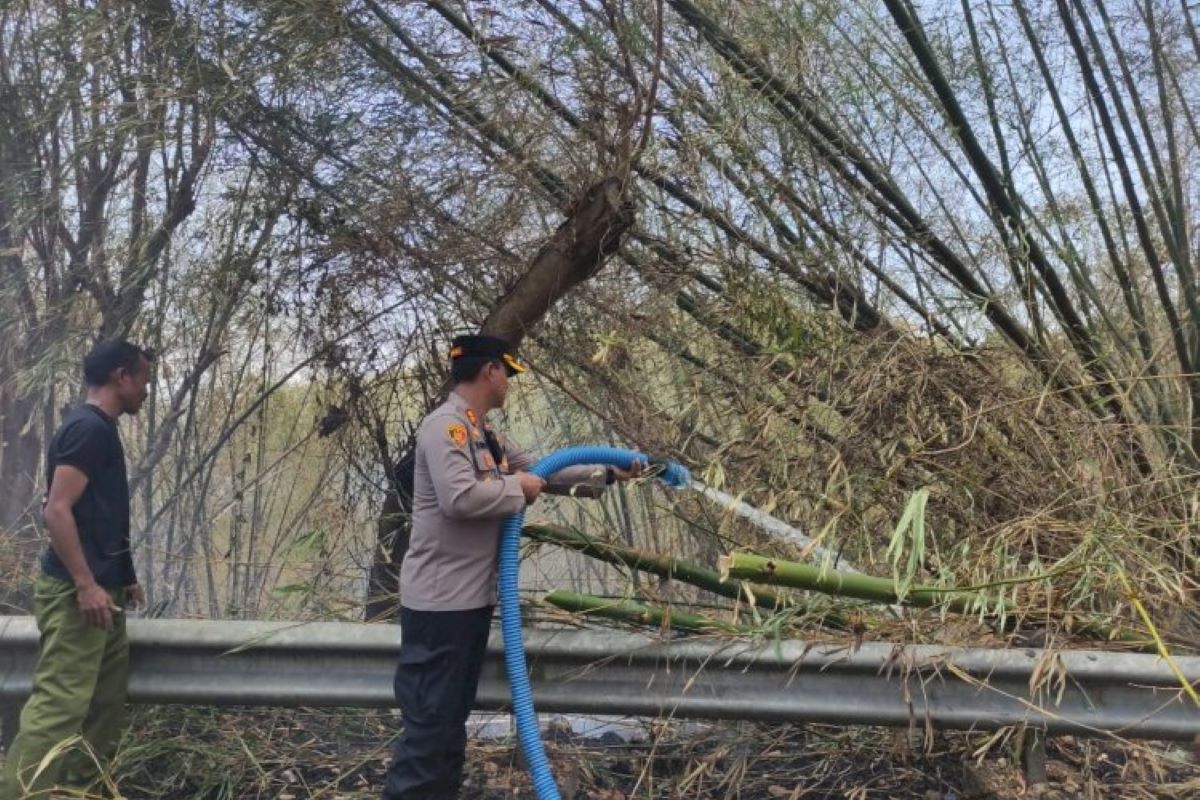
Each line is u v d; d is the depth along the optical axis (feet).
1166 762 10.68
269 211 14.10
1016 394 13.58
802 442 13.44
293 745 11.71
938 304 14.75
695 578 10.78
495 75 13.29
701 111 14.19
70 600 9.86
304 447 15.38
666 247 14.43
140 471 15.23
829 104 15.16
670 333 14.67
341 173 14.05
